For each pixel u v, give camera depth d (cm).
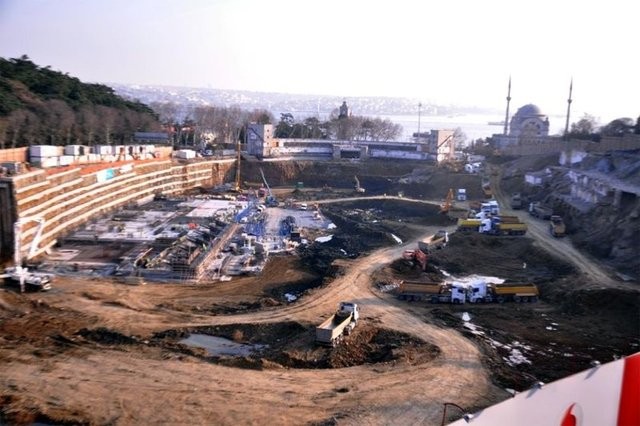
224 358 4953
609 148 13250
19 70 14712
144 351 5075
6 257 7869
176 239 9019
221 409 4062
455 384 4456
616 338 5562
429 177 15150
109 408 4072
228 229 10044
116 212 11175
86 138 14200
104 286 7019
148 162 12912
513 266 8131
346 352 5097
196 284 7356
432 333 5550
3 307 6025
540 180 12600
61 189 9344
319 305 6359
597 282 6812
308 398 4225
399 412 4016
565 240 8994
